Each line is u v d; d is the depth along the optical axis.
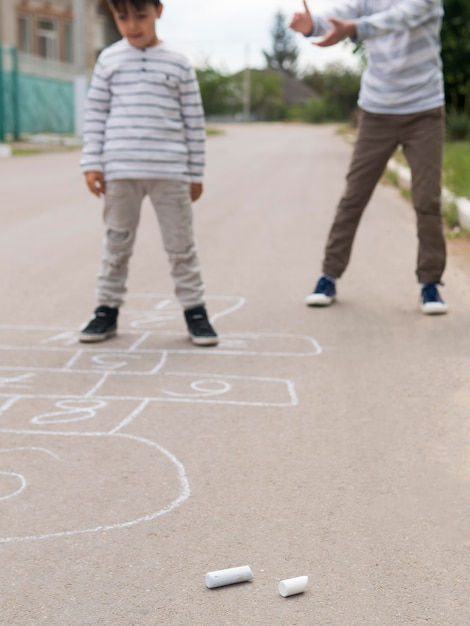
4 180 13.76
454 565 2.43
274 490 2.88
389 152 5.07
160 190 4.51
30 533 2.59
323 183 13.38
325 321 5.01
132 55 4.51
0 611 2.20
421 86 4.91
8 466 3.06
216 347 4.55
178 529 2.62
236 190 12.41
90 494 2.85
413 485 2.92
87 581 2.34
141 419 3.53
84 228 8.71
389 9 4.92
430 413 3.57
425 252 5.05
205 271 6.43
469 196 9.12
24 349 4.52
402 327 4.86
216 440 3.31
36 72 25.66
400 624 2.15
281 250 7.31
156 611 2.20
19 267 6.65
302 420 3.51
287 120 77.31
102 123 4.57
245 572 2.32
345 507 2.76
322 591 2.29
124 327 4.96
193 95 4.54
